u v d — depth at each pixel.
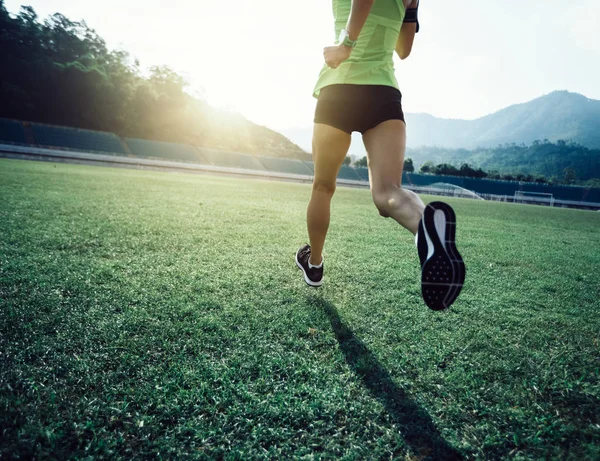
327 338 1.77
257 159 57.66
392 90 1.72
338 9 1.87
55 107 52.56
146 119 60.53
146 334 1.71
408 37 2.01
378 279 2.88
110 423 1.14
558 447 1.13
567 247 5.54
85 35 62.66
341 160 1.87
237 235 4.35
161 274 2.64
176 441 1.09
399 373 1.50
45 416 1.15
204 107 76.50
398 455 1.07
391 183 1.61
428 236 1.31
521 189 63.09
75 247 3.24
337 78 1.74
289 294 2.38
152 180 15.08
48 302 1.98
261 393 1.32
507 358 1.67
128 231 4.09
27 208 5.06
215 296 2.26
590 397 1.39
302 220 6.07
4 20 51.59
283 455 1.06
